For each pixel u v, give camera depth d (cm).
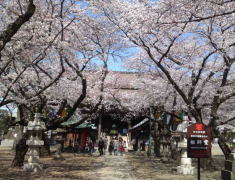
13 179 1175
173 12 1235
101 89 1902
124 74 2727
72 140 3259
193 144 1005
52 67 1625
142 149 3525
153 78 2208
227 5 1195
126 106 2472
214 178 1330
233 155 1172
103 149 2981
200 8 1162
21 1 1255
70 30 1427
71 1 1342
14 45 1269
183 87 1914
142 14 1342
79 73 1519
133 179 1299
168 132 2369
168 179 1324
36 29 1267
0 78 1421
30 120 1568
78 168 1641
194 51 1705
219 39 1554
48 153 2288
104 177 1330
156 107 2383
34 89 1645
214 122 1602
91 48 1566
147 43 1535
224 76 1611
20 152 1543
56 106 2036
